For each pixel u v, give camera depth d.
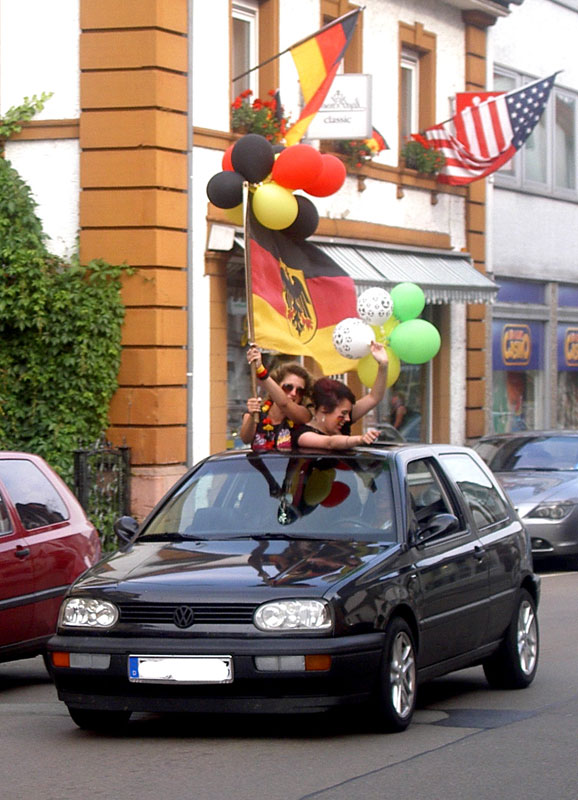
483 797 6.58
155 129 17.86
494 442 19.06
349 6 22.34
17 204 18.05
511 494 17.38
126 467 17.88
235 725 8.31
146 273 17.91
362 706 7.77
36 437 17.97
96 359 17.86
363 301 10.70
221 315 19.03
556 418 30.11
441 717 8.61
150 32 17.86
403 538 8.38
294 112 21.12
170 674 7.45
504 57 28.31
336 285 12.27
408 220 23.77
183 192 18.31
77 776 6.98
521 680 9.73
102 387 17.92
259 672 7.36
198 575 7.76
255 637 7.41
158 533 8.78
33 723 8.50
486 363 26.47
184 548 8.37
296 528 8.52
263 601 7.47
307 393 9.62
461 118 23.42
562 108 30.50
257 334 11.47
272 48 20.58
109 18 17.97
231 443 19.62
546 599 14.73
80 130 18.12
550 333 29.81
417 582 8.20
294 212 11.75
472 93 24.02
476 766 7.21
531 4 29.23
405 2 23.84
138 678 7.50
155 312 17.92
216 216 18.77
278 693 7.39
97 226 18.05
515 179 28.38
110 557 8.45
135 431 18.00
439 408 25.05
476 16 25.67
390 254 22.78
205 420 18.83
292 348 11.65
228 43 19.19
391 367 11.07
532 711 8.85
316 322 12.11
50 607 10.07
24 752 7.59
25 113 18.20
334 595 7.49
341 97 19.81
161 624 7.57
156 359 17.95
